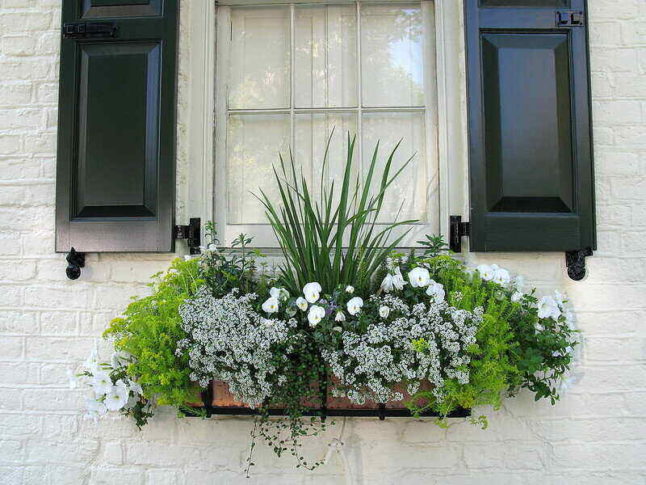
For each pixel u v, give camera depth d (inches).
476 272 59.1
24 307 65.7
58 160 64.4
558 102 63.2
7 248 66.4
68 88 64.7
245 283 61.4
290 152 68.8
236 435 63.2
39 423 64.7
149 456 63.8
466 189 65.7
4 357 65.4
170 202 63.3
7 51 68.0
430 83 71.0
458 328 53.3
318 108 71.6
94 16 65.8
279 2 72.0
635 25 65.9
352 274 58.6
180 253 65.9
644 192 64.4
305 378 55.2
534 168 62.6
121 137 64.0
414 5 72.2
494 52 63.7
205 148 68.2
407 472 62.4
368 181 58.7
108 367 59.1
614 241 64.1
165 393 55.5
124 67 64.4
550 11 64.3
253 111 71.7
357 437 62.7
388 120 71.4
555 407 62.9
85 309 65.3
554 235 62.4
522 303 58.2
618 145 64.8
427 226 68.8
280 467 62.9
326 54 72.5
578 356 63.2
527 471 62.6
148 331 56.1
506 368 54.3
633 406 62.8
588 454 62.6
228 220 70.8
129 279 65.2
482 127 63.4
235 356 53.4
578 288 63.8
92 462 64.1
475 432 62.7
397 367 53.2
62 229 64.0
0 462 64.7
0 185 66.9
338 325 55.5
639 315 63.6
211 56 69.3
